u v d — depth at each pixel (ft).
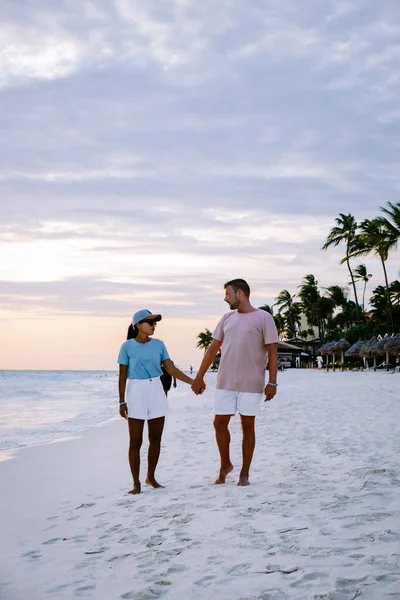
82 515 16.49
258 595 9.15
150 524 14.34
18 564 12.48
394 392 61.00
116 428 44.37
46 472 25.27
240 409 18.30
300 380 110.11
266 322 18.38
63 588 10.64
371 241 152.05
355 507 13.89
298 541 11.63
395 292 200.75
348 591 8.94
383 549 10.70
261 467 20.99
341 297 276.62
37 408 78.48
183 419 45.70
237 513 14.25
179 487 18.85
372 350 148.77
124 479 21.99
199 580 10.15
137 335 19.58
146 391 19.07
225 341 18.76
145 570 11.04
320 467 19.99
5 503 19.27
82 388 171.42
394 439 25.61
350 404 47.19
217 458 24.53
